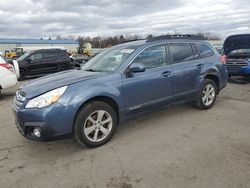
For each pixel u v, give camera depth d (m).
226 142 4.17
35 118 3.67
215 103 6.56
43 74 15.47
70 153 4.00
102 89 4.07
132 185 3.09
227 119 5.30
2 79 8.16
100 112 4.11
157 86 4.80
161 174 3.29
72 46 69.81
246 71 9.41
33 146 4.32
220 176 3.18
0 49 62.78
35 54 15.10
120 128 4.96
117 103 4.27
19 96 4.06
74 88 3.88
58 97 3.74
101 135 4.23
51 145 4.32
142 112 4.70
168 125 5.04
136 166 3.51
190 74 5.38
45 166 3.63
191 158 3.66
